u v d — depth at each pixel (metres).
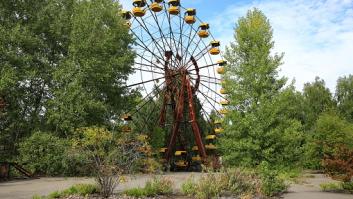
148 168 22.48
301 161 25.47
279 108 23.25
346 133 30.64
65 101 27.75
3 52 26.50
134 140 22.03
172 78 36.03
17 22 28.05
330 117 32.34
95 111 28.33
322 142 28.62
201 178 16.25
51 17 30.66
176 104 36.16
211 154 35.06
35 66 28.94
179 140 39.03
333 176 18.27
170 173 31.11
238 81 24.62
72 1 32.69
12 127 28.45
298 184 21.44
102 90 30.47
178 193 15.59
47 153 26.62
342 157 18.38
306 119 51.16
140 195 14.46
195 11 33.03
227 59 25.27
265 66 24.02
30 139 26.55
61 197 13.60
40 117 29.75
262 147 23.31
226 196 14.50
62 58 30.42
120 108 32.03
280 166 23.20
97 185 14.93
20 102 28.89
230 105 24.44
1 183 20.41
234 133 23.67
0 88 25.17
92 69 28.48
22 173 25.33
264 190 15.71
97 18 30.52
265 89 24.17
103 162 15.05
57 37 30.98
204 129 40.56
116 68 30.47
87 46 28.88
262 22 25.38
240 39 25.03
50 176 26.08
